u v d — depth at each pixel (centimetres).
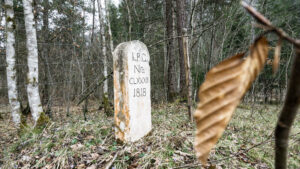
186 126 367
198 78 617
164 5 743
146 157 233
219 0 489
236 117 434
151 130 338
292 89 27
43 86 633
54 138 306
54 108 683
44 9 618
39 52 629
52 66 703
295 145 252
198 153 26
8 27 377
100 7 561
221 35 571
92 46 677
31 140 306
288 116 30
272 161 233
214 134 26
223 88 27
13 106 384
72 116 562
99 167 222
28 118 595
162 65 842
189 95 392
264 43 27
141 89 315
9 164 243
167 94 698
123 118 290
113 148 267
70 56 724
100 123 386
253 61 27
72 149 262
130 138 288
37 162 239
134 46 301
